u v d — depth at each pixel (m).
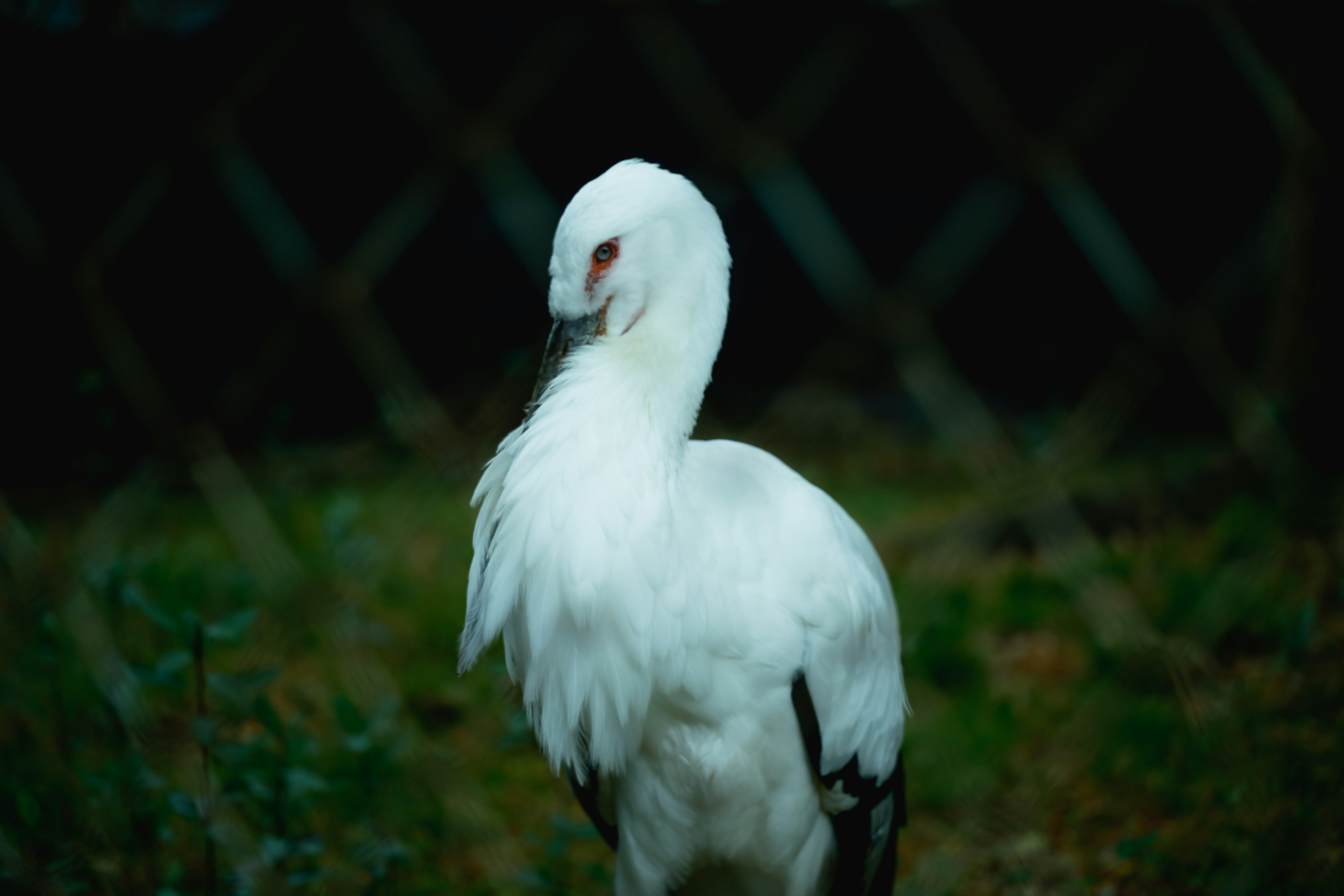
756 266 13.86
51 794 4.58
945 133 11.77
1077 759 5.34
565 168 12.29
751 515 3.64
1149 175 11.23
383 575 7.02
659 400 3.56
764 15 8.62
